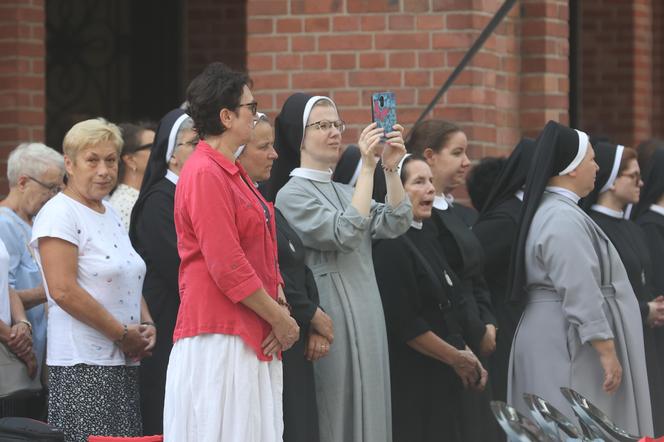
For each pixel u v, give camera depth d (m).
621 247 22.23
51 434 17.39
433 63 26.78
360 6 26.83
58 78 34.69
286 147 19.28
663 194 24.48
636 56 39.97
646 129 40.56
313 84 26.92
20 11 27.72
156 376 18.98
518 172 22.02
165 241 18.89
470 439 19.92
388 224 18.88
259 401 16.31
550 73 28.42
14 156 20.56
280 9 26.97
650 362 22.14
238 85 16.55
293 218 18.56
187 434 16.17
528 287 19.72
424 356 20.02
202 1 35.19
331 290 18.45
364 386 18.28
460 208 23.84
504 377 21.83
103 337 17.95
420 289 19.83
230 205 16.23
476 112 26.83
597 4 39.97
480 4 26.88
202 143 16.61
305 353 17.75
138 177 21.92
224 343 16.12
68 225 17.91
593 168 19.80
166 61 35.28
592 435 15.21
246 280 16.06
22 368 19.30
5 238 20.20
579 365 19.22
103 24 35.03
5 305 19.03
